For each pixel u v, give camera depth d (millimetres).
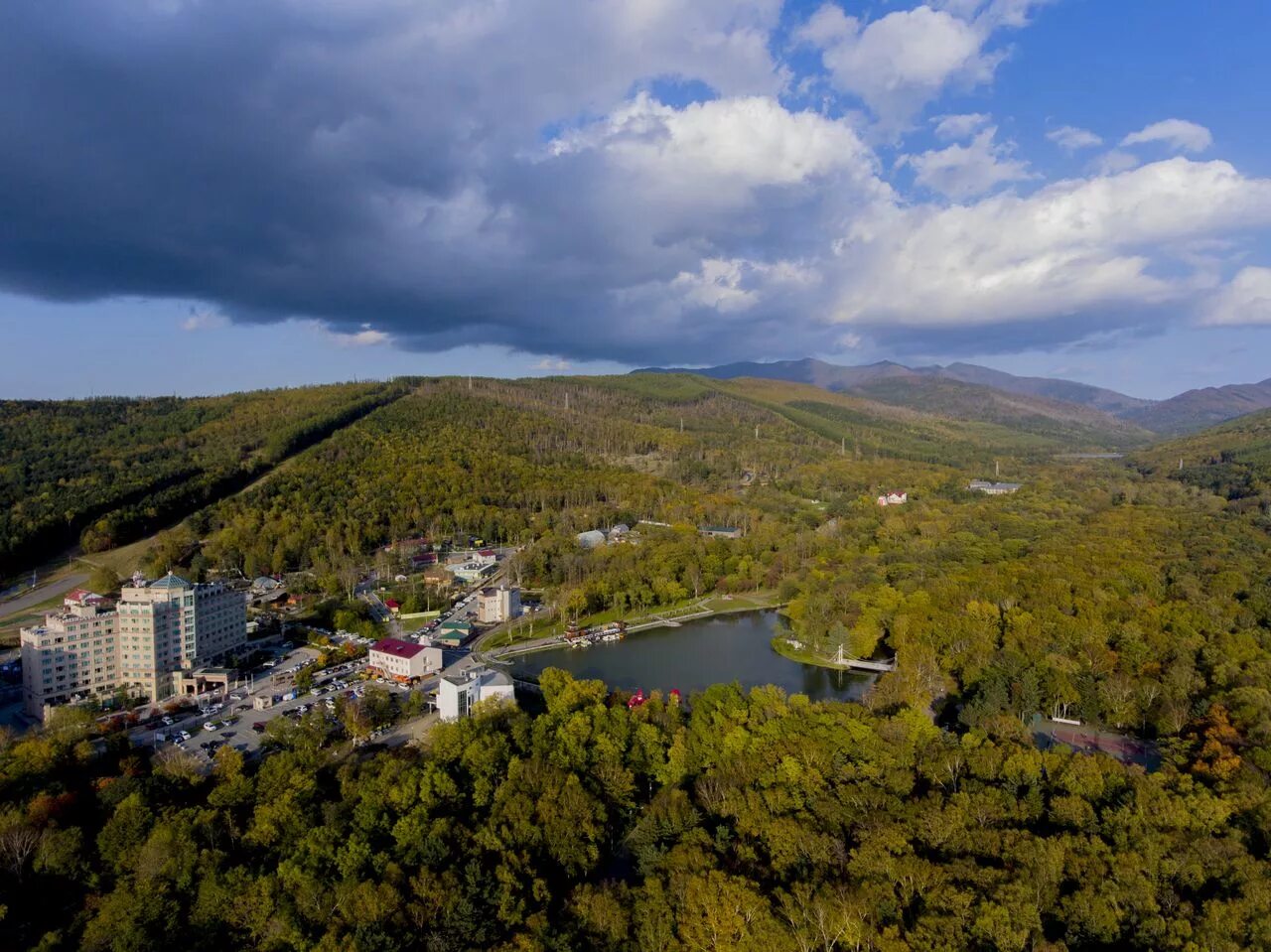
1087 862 140375
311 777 188625
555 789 177375
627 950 133250
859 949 126125
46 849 159500
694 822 169750
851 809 163750
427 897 143250
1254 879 133750
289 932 139750
